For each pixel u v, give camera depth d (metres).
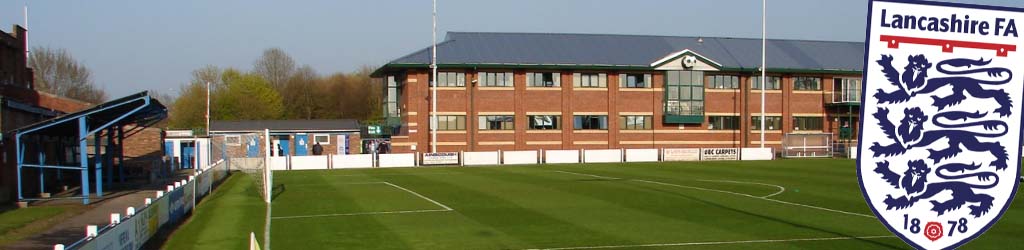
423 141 63.34
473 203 27.14
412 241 18.55
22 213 25.30
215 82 111.00
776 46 74.06
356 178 41.72
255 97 108.19
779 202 27.02
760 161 57.25
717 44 73.06
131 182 41.19
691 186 34.19
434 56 58.00
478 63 63.56
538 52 67.00
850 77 71.06
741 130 68.94
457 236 19.31
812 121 70.69
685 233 19.56
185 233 19.53
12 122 28.81
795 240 18.31
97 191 30.55
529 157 58.72
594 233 19.66
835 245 17.59
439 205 26.52
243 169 51.00
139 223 15.77
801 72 69.31
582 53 67.69
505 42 68.25
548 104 65.88
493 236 19.27
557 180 38.62
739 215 23.19
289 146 69.56
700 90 68.06
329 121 74.44
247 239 18.47
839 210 24.42
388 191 32.56
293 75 124.31
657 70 67.12
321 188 34.50
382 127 69.25
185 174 51.00
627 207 25.53
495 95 64.88
